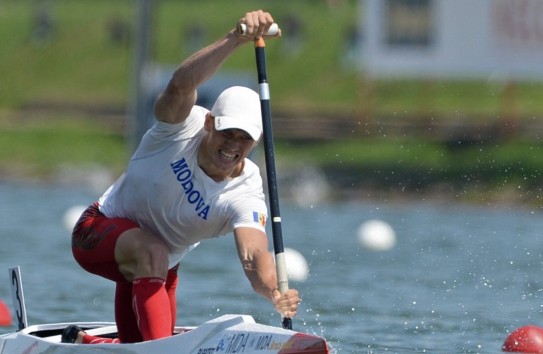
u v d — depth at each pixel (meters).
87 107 140.38
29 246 55.19
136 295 22.42
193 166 22.39
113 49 155.88
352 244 59.59
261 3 162.00
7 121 135.25
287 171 98.88
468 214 82.38
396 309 36.06
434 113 119.44
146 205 22.92
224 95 22.12
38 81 149.75
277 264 22.75
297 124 121.19
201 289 40.56
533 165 95.88
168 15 161.00
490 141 105.19
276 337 19.69
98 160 117.75
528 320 33.91
